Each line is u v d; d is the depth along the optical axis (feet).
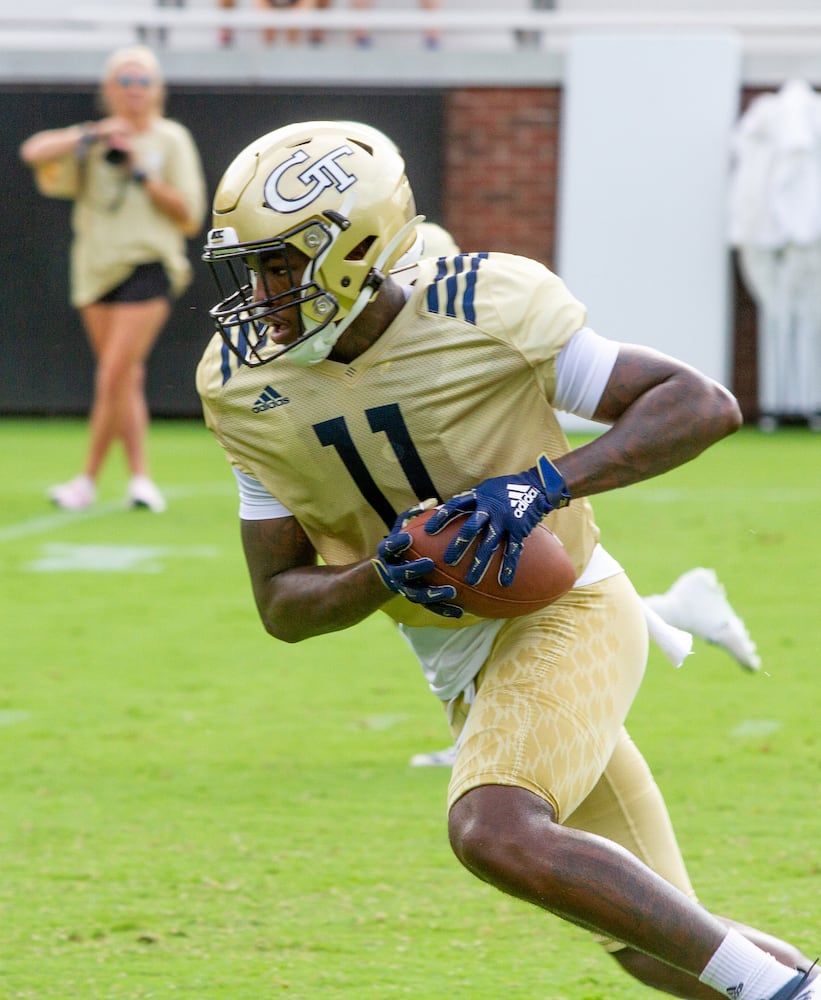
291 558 32.65
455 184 161.38
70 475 131.34
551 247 161.48
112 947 38.99
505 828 27.89
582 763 29.53
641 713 62.28
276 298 29.40
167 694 66.03
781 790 51.96
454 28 167.84
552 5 177.17
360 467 31.12
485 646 31.71
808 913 40.75
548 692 29.91
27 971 37.35
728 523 105.91
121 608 82.69
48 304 162.20
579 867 27.37
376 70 160.86
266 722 61.62
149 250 106.63
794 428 163.94
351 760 56.34
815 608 80.07
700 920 27.58
